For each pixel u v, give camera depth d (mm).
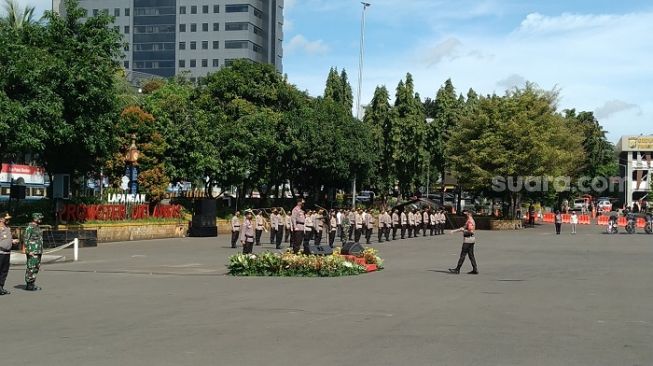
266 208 49188
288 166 49406
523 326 10461
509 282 16797
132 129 37625
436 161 65125
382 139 62375
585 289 15320
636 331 10062
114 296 14203
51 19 30828
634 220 46656
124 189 37656
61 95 28703
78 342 9250
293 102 50062
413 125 62031
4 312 12102
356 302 13164
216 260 23812
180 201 44250
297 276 18250
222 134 42375
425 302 13172
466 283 16578
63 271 19938
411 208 47062
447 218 52031
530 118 52844
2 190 44906
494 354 8414
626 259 24312
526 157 50156
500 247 31250
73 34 31078
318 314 11656
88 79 29156
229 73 48000
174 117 40438
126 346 8938
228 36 122500
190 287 15797
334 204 60062
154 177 38219
